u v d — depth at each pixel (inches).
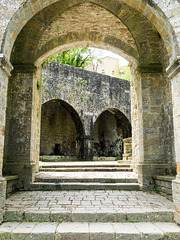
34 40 233.3
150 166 213.3
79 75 571.8
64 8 230.1
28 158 218.5
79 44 254.7
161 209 143.6
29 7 147.8
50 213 135.6
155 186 207.0
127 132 655.1
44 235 115.0
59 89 530.0
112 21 248.1
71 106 546.0
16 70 232.1
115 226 126.7
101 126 762.2
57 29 243.8
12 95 229.6
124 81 660.7
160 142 223.0
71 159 561.0
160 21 151.7
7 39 139.3
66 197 178.1
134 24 233.5
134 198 176.6
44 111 669.9
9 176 186.4
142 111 227.8
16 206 150.0
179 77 138.6
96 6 243.4
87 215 135.3
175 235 116.9
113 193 194.7
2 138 137.6
